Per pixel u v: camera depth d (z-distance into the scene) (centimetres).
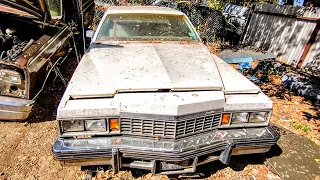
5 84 287
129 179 251
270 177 268
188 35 367
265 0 962
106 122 205
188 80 232
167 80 228
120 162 211
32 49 313
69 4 530
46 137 308
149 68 250
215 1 1058
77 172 257
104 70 249
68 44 475
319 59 620
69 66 529
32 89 302
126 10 385
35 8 372
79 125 203
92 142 205
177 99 208
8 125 326
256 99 230
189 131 215
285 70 646
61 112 196
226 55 568
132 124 208
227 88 239
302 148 319
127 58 275
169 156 205
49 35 398
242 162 290
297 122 395
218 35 961
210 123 222
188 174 256
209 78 242
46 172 254
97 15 948
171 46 325
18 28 424
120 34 348
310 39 638
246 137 225
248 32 884
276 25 755
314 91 488
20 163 263
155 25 365
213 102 214
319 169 282
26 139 302
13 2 354
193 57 291
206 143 215
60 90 431
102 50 303
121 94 214
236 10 994
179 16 390
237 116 228
